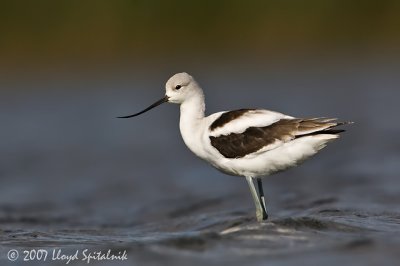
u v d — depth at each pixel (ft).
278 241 27.99
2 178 55.16
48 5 102.53
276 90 83.61
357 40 106.63
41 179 54.34
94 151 62.95
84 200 47.32
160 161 58.65
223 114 32.89
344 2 110.01
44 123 74.43
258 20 107.65
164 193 47.88
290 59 101.24
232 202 42.70
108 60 101.40
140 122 74.33
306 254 25.94
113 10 103.50
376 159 53.06
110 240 32.24
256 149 31.48
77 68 99.09
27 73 97.91
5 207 45.42
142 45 103.40
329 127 30.40
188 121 33.83
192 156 60.54
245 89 84.53
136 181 52.37
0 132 71.26
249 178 32.73
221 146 32.30
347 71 93.61
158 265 25.82
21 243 31.94
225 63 100.37
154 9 105.09
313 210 35.96
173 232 34.45
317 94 80.64
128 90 86.43
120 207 44.39
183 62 100.94
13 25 101.71
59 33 102.22
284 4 108.37
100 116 76.07
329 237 28.45
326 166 53.11
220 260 25.79
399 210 35.06
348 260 24.90
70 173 56.03
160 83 88.99
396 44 104.12
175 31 105.29
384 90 81.30
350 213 34.09
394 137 60.54
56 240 32.65
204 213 39.83
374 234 28.89
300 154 30.96
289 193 44.01
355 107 73.56
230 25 106.83
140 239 31.91
